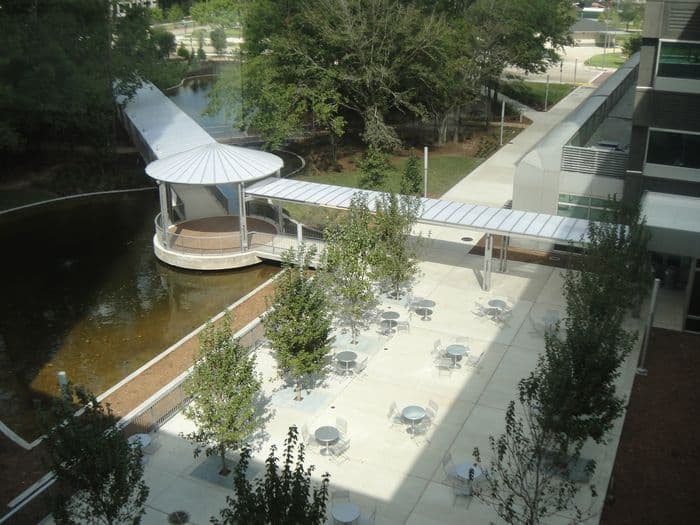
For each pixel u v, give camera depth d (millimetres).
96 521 16312
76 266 34594
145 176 47875
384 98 47812
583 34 119250
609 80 49188
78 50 46406
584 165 32219
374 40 45812
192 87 80562
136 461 15297
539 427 17734
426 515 17641
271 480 12859
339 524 16938
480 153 51812
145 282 32656
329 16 46719
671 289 30047
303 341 21453
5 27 41875
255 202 40688
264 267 33625
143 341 27344
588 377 16719
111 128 50781
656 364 24453
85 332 28156
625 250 24125
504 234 28469
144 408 20812
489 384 23250
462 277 31219
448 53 49781
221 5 87312
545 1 60188
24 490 18969
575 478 18500
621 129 39188
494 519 17453
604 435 20500
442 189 43531
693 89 28969
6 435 21516
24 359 26203
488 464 19359
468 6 58312
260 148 54188
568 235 27828
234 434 18281
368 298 25766
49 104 44094
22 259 35469
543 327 26500
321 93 46281
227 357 18297
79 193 45156
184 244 34250
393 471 19281
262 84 46844
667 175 30656
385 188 41219
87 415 15211
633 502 17953
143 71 54062
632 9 127625
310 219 38469
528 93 72812
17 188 45625
